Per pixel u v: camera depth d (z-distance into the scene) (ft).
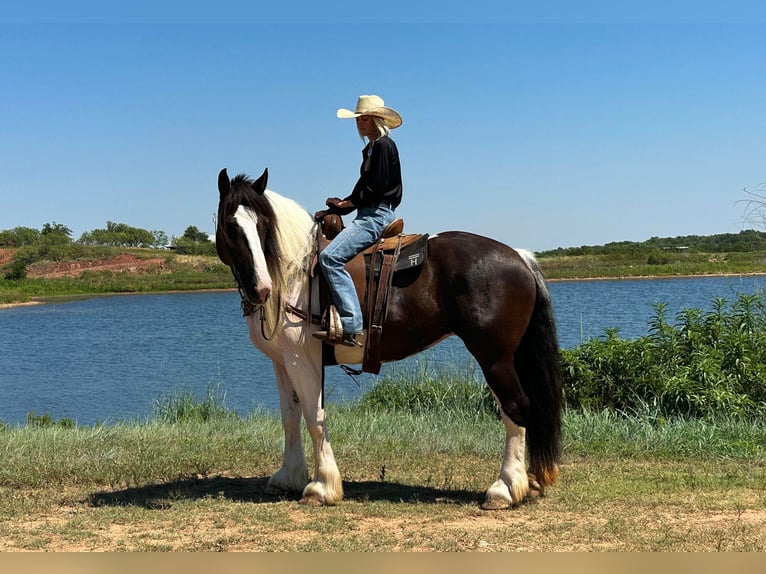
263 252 17.98
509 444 18.33
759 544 15.11
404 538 15.96
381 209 18.37
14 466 22.07
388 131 18.89
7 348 88.79
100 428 29.14
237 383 57.47
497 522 17.10
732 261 183.83
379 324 18.15
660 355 30.55
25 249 284.41
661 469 21.95
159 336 101.91
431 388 36.04
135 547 15.44
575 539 15.70
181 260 289.12
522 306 18.19
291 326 18.34
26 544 15.67
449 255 18.22
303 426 28.48
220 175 18.21
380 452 24.64
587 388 30.42
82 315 148.05
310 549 15.20
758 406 27.66
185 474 22.20
